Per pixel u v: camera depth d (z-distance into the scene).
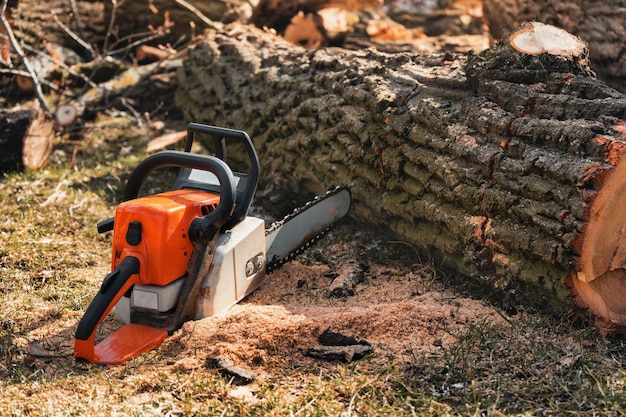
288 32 3.66
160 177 2.83
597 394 1.57
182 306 1.78
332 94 2.29
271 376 1.66
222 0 3.50
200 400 1.60
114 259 1.77
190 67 2.95
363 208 2.19
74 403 1.58
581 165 1.73
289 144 2.39
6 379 1.66
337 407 1.56
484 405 1.56
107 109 3.36
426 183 2.00
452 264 1.99
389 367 1.67
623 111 1.80
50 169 2.84
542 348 1.71
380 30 3.81
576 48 1.99
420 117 2.03
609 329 1.75
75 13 3.37
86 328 1.67
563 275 1.77
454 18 4.17
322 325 1.77
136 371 1.67
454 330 1.79
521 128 1.84
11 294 1.99
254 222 1.92
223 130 1.92
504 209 1.84
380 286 2.01
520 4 2.82
